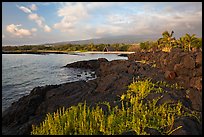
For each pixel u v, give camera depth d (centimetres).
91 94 2064
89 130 1155
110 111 1434
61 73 5506
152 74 2812
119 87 2141
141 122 1205
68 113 1375
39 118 1658
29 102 2000
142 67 3625
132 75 2666
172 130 1123
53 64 8000
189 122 1170
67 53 18188
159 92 1720
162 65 3275
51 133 1157
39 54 16325
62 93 2195
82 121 1211
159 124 1215
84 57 12388
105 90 2148
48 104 1964
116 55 14700
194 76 1977
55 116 1402
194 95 1631
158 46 8650
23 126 1530
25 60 9800
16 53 17700
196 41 7044
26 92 3225
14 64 7806
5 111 1980
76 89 2314
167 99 1544
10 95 2988
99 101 1766
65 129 1169
